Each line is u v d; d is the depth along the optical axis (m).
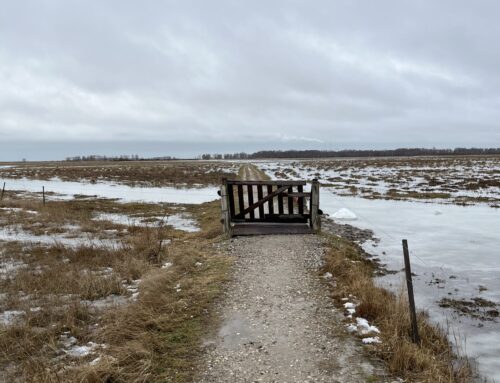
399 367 5.05
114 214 21.50
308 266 9.48
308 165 87.31
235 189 27.80
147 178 50.00
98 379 4.64
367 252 12.80
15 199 26.89
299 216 13.64
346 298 7.45
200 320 6.61
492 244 13.79
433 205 23.20
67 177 54.16
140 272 9.68
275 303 7.30
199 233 14.86
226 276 8.82
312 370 5.05
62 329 6.45
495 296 8.87
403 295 7.29
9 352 5.70
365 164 86.56
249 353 5.50
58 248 12.14
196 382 4.80
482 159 100.94
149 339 5.77
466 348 6.32
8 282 9.00
